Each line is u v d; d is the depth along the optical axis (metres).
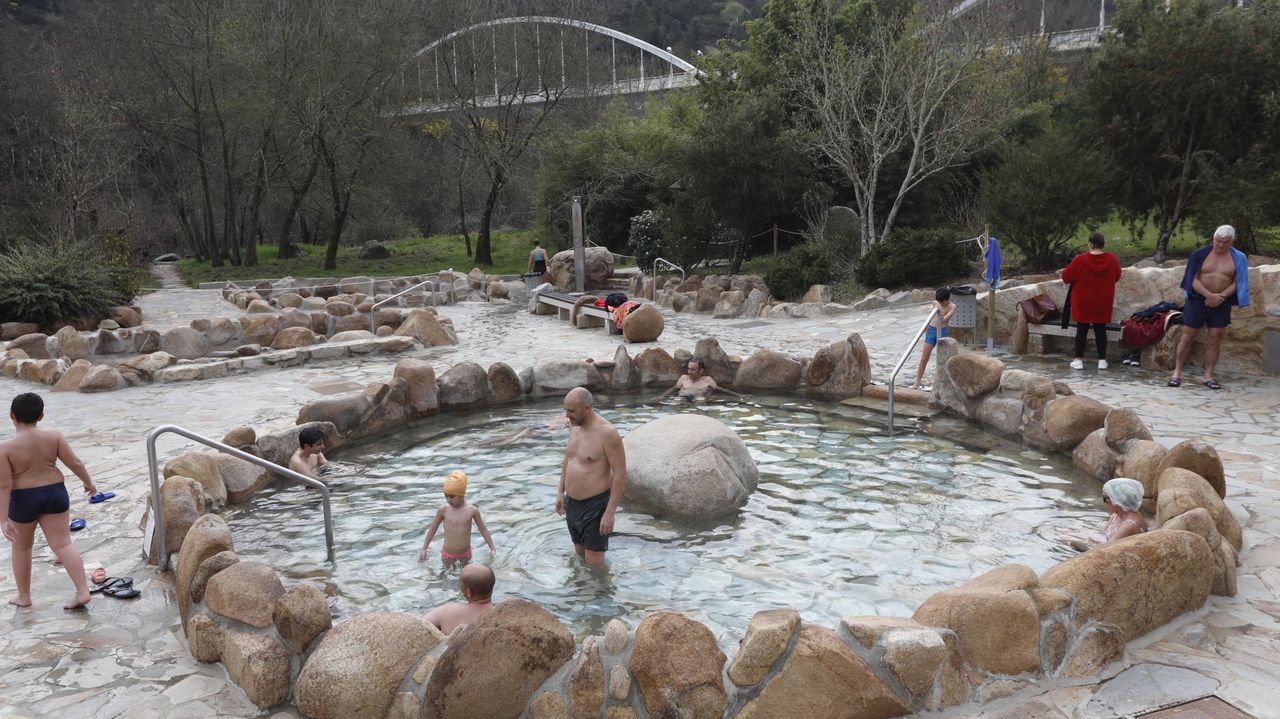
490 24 36.72
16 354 15.28
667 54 51.94
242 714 4.14
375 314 19.77
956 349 10.26
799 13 28.42
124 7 38.44
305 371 14.07
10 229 39.28
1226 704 3.79
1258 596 4.82
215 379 13.47
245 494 7.75
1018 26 33.53
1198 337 11.22
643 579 5.78
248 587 4.55
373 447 9.45
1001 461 8.16
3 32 46.72
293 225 58.88
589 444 5.97
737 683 3.85
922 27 24.44
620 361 12.10
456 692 3.81
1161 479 5.76
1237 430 8.30
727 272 28.72
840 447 8.87
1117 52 19.83
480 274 29.23
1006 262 22.36
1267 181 17.56
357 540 6.64
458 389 11.20
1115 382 10.73
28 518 5.20
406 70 38.25
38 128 43.22
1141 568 4.34
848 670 3.81
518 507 7.32
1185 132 19.22
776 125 27.66
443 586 5.75
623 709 3.83
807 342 15.63
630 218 37.25
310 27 36.34
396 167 45.81
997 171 22.25
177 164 43.91
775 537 6.47
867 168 26.02
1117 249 22.72
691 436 7.48
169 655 4.74
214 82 37.78
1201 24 18.89
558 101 37.88
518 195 42.16
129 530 6.73
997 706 3.93
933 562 5.86
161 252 54.19
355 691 3.98
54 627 5.07
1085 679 4.10
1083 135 20.73
